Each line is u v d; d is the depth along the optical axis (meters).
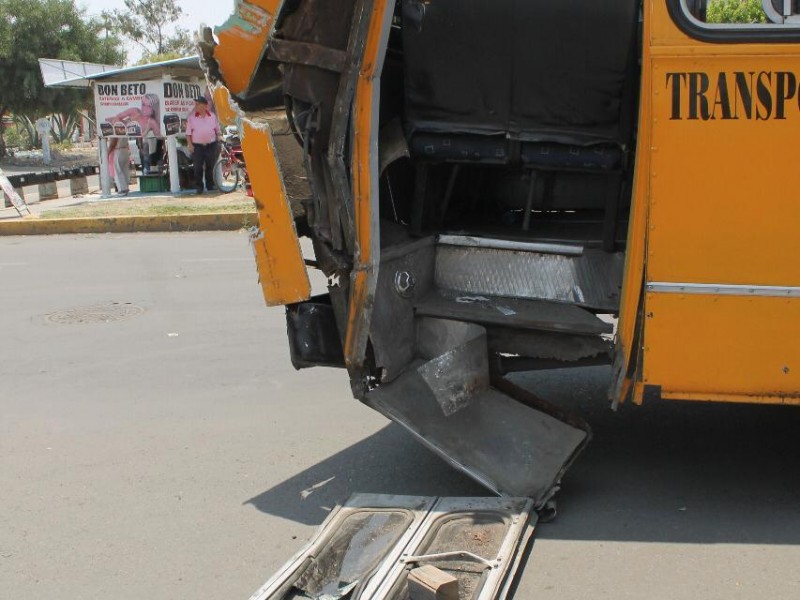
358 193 4.03
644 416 5.50
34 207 18.02
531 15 4.39
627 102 4.44
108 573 3.89
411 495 4.35
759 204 3.77
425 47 4.55
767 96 3.71
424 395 4.37
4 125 51.59
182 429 5.58
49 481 4.87
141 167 20.33
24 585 3.81
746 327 3.86
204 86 19.12
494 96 4.56
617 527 4.09
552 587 3.61
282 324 8.10
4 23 40.19
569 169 4.60
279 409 5.90
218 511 4.46
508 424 4.34
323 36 3.97
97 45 43.81
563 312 4.51
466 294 4.82
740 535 3.99
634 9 4.29
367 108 3.96
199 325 8.15
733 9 3.77
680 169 3.81
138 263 11.52
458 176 5.52
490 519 3.90
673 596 3.52
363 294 4.10
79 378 6.68
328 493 4.63
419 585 3.25
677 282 3.88
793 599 3.47
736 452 4.93
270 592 3.43
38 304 9.19
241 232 14.34
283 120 4.28
